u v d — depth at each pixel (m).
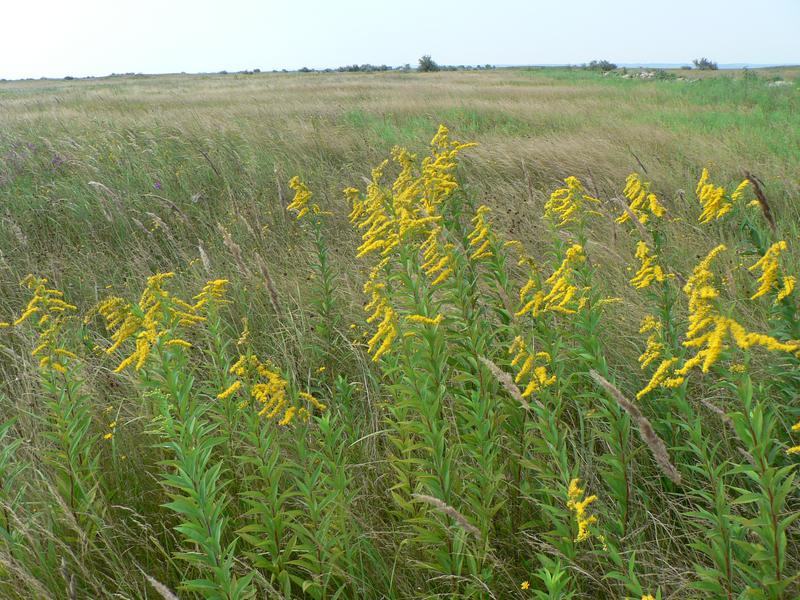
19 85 52.53
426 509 2.53
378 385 3.67
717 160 7.77
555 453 2.38
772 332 2.61
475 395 2.60
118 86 36.06
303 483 2.55
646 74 33.56
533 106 14.80
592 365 2.78
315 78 41.09
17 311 5.07
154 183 7.80
